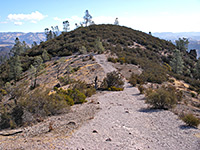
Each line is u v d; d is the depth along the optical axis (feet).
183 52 262.26
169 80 105.40
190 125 28.86
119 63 130.82
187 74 170.40
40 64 142.51
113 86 72.90
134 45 224.94
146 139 23.36
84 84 69.15
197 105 57.77
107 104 45.85
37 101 37.22
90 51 182.50
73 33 268.00
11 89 37.29
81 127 27.99
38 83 115.44
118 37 240.94
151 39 270.67
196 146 20.98
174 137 24.00
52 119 34.73
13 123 31.89
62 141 22.24
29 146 21.02
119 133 25.32
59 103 40.47
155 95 40.86
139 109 40.50
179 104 51.44
